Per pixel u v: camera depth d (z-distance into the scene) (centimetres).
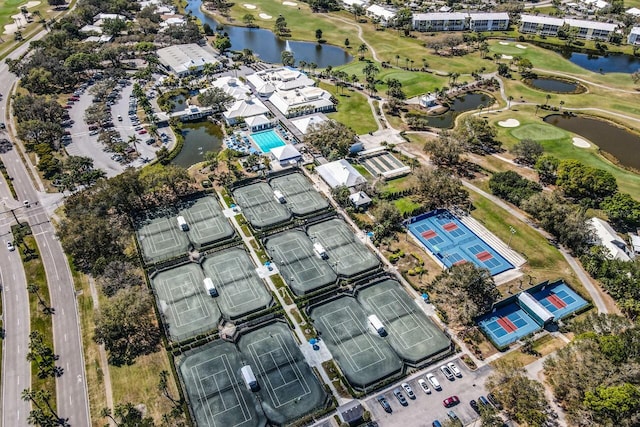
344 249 16800
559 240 16938
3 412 11606
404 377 12469
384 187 19850
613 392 10412
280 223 17900
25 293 14912
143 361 12838
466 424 11319
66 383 12256
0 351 13088
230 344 13425
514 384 11306
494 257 16488
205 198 19325
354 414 11338
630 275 14600
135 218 18112
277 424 11419
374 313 14388
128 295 13488
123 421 10988
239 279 15538
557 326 14000
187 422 11362
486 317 14488
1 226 17725
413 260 16325
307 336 13625
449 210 18700
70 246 15225
